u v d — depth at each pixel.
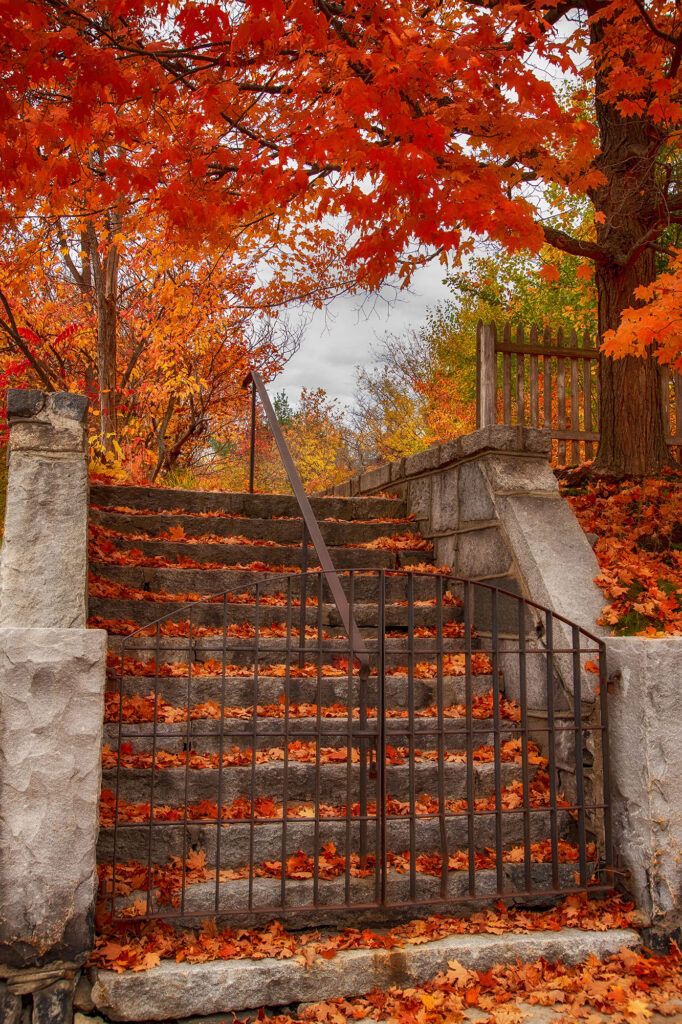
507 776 3.80
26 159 3.91
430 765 3.69
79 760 2.67
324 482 18.23
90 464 7.17
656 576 4.30
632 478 6.45
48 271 10.20
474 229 3.92
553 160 4.49
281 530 5.56
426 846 3.46
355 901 3.09
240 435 13.86
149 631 4.25
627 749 3.38
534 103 4.06
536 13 4.22
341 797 3.55
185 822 2.84
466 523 5.05
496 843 3.24
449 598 5.12
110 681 3.79
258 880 3.09
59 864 2.60
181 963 2.71
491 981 2.85
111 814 3.20
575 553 4.31
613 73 5.13
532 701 4.14
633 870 3.30
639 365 6.54
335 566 5.30
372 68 3.67
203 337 10.38
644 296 4.70
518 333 6.77
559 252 8.97
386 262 4.71
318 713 2.98
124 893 2.96
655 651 3.34
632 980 2.90
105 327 9.55
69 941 2.58
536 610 4.13
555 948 3.02
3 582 3.15
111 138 4.95
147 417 11.79
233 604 4.56
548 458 4.84
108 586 4.43
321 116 3.88
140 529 5.32
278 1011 2.73
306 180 4.20
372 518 6.12
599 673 3.52
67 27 3.66
